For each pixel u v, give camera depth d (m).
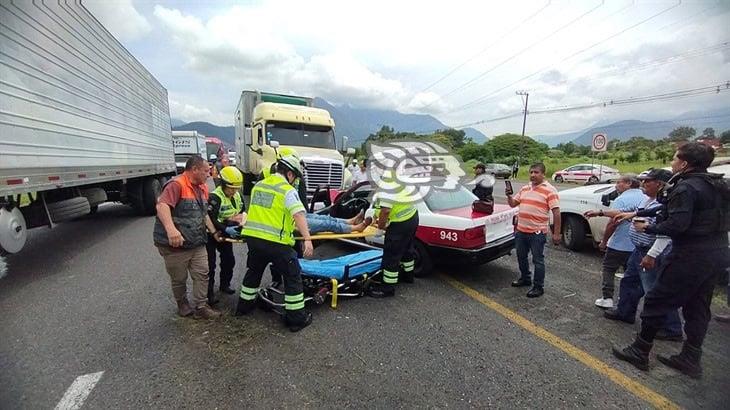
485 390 2.55
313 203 7.52
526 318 3.66
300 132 10.70
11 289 4.42
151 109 10.27
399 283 4.64
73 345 3.12
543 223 4.12
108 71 6.95
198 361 2.88
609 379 2.69
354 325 3.50
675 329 3.27
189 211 3.40
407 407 2.38
